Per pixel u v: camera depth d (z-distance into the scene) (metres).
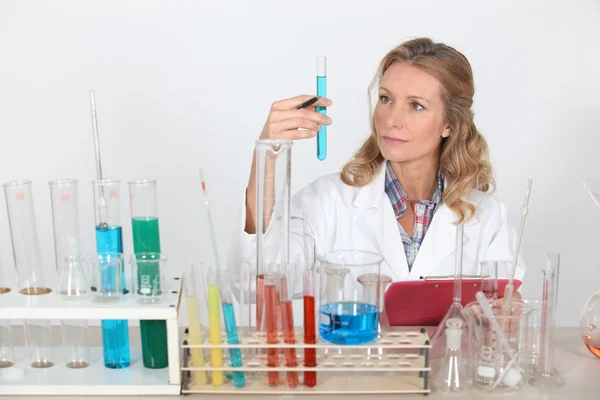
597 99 3.86
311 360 1.59
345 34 3.79
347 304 1.59
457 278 1.81
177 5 3.74
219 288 1.58
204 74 3.79
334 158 3.88
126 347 1.69
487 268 1.87
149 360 1.68
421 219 2.38
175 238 3.90
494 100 3.86
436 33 3.80
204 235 3.90
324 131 2.08
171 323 1.57
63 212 1.63
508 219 3.96
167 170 3.85
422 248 2.34
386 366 1.60
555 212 3.95
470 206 2.34
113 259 1.61
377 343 1.60
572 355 1.85
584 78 3.85
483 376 1.62
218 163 3.86
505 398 1.59
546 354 1.68
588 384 1.67
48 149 3.80
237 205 3.88
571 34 3.81
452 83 2.23
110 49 3.75
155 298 1.61
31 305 1.59
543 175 3.92
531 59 3.83
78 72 3.76
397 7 3.78
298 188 3.90
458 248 1.80
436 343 1.82
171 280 1.79
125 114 3.80
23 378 1.62
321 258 1.67
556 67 3.84
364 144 2.44
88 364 1.71
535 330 1.71
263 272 1.68
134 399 1.57
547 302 1.67
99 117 3.79
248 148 3.85
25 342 1.82
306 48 3.79
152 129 3.82
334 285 1.59
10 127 3.78
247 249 2.08
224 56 3.78
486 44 3.82
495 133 3.89
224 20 3.76
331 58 3.80
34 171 3.82
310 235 2.32
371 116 2.41
